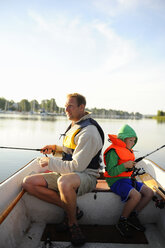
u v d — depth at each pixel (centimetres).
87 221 207
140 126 3062
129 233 187
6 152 823
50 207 204
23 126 2108
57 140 1167
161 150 920
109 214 207
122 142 207
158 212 206
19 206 190
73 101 207
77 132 197
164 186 235
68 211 176
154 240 187
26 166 250
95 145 186
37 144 1026
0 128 1789
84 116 203
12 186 198
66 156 209
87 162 186
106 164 209
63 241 182
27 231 193
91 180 193
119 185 200
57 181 180
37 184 191
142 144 1097
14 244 170
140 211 206
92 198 204
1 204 173
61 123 2892
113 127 2373
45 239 184
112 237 189
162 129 2395
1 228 157
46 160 194
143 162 321
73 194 175
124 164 195
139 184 208
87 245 178
